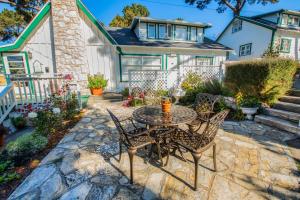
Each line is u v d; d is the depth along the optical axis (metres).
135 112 2.97
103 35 8.80
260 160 2.66
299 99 4.34
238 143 3.23
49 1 7.79
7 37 16.08
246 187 2.09
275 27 11.45
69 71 7.61
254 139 3.40
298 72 5.25
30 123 4.59
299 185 2.11
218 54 11.16
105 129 4.04
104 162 2.67
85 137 3.60
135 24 10.91
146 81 7.73
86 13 8.23
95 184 2.17
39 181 2.22
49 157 2.80
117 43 9.30
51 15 7.89
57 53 7.38
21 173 2.40
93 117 4.94
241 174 2.33
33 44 8.16
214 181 2.20
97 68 9.09
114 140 3.45
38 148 2.91
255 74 4.82
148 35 10.62
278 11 12.23
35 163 2.64
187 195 1.98
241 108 4.66
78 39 7.57
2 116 4.21
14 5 13.12
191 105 6.22
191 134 2.57
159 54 10.05
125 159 2.75
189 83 7.52
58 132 3.88
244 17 13.50
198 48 10.37
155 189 2.08
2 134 3.58
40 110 3.84
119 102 6.86
